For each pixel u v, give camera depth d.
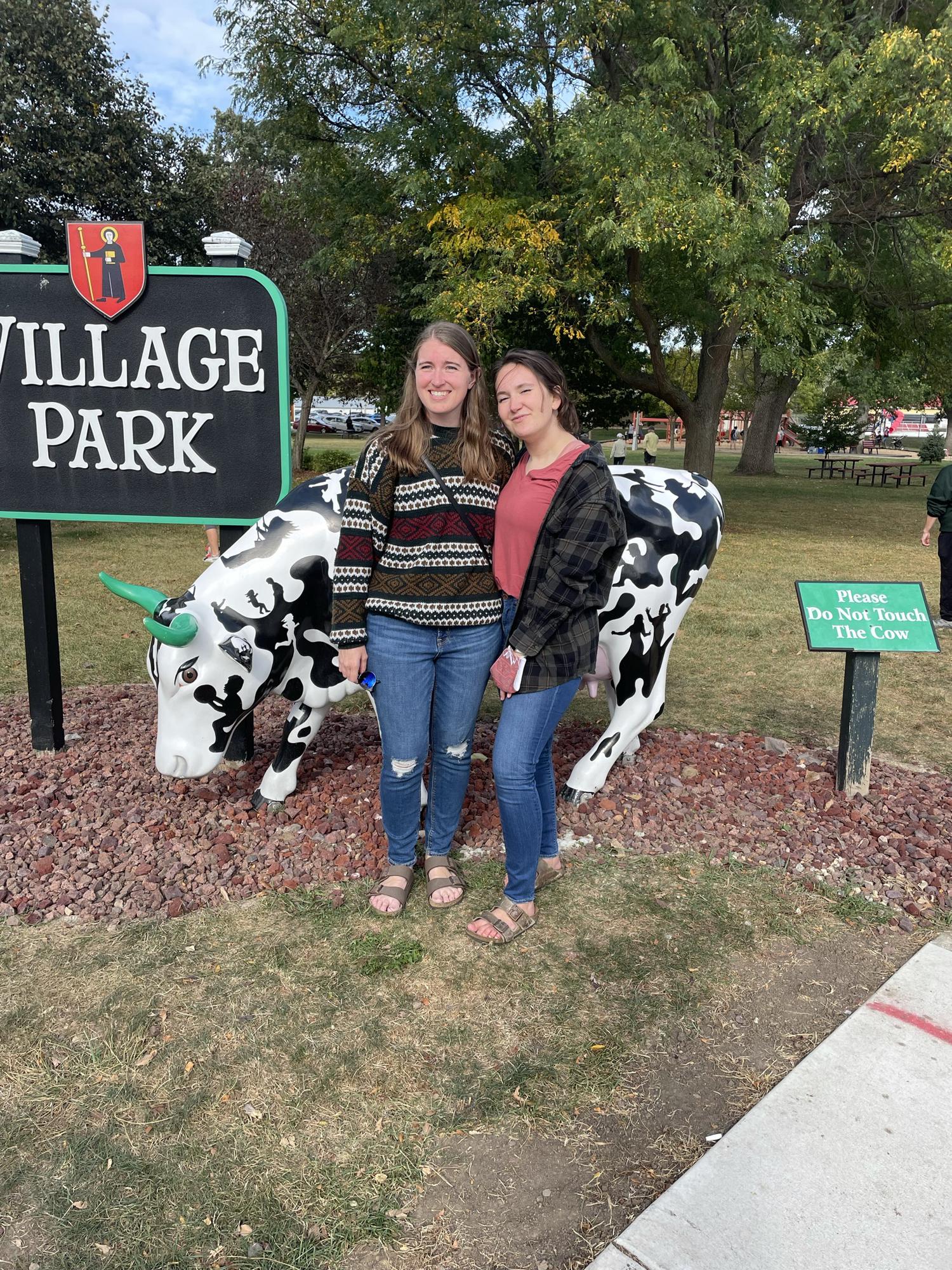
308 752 4.48
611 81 11.71
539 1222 1.97
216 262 3.95
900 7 11.41
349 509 2.67
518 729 2.71
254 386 4.00
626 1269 1.81
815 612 3.87
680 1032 2.56
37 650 4.36
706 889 3.31
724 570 10.26
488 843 3.58
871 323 14.91
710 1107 2.29
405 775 2.96
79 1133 2.19
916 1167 2.06
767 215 9.59
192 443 4.07
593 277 11.29
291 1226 1.95
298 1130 2.21
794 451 48.72
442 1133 2.20
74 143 13.53
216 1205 1.99
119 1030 2.54
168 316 3.94
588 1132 2.21
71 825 3.66
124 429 4.06
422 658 2.77
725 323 10.87
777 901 3.24
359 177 12.80
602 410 17.50
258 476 4.09
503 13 10.66
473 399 2.63
